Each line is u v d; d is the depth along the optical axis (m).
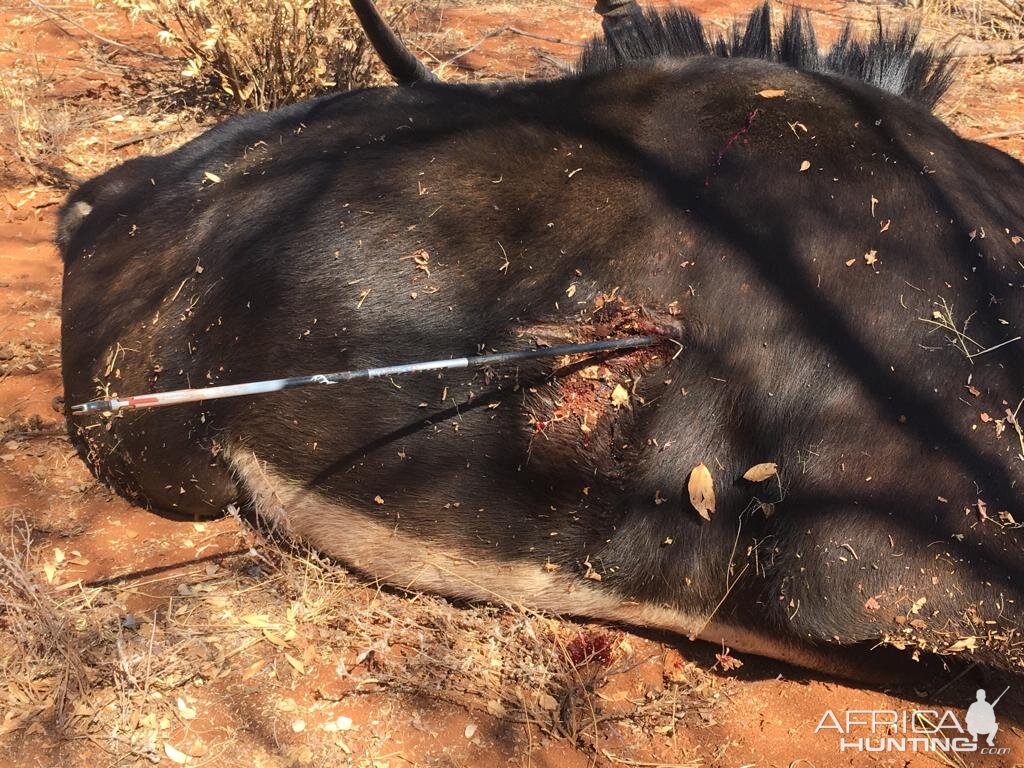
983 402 1.08
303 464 1.24
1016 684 1.21
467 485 1.18
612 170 1.21
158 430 1.28
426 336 1.18
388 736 1.10
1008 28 3.24
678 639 1.24
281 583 1.26
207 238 1.30
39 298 1.81
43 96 2.48
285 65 2.30
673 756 1.11
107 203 1.46
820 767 1.11
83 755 1.05
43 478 1.41
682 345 1.12
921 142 1.22
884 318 1.10
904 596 1.06
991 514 1.05
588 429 1.13
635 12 1.48
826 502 1.07
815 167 1.17
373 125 1.32
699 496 1.11
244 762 1.06
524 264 1.17
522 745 1.11
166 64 2.71
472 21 3.26
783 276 1.12
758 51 1.40
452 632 1.21
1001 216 1.20
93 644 1.15
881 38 1.39
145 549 1.30
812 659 1.16
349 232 1.22
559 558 1.19
